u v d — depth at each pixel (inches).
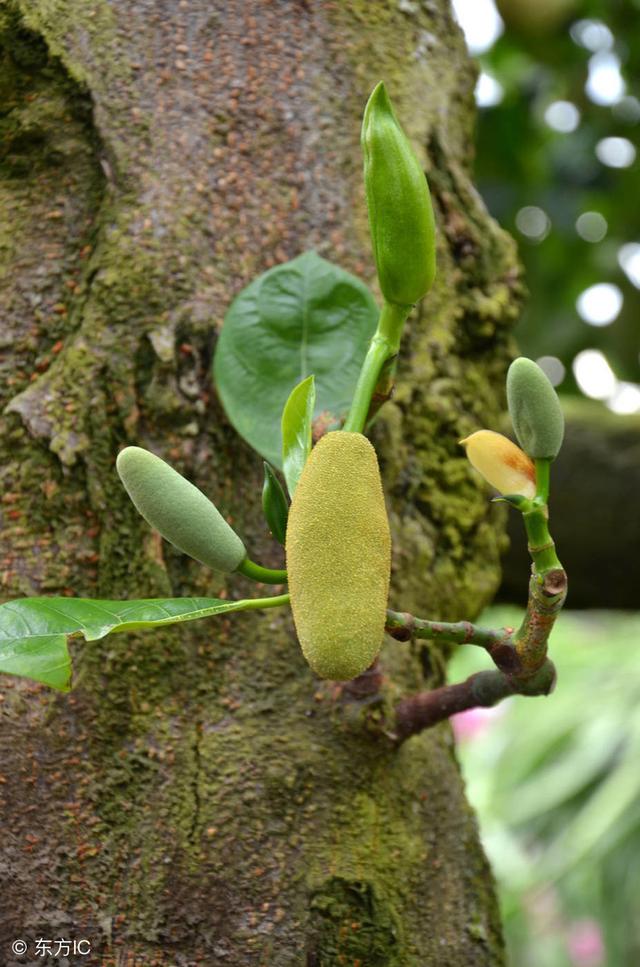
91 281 28.0
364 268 29.1
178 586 27.4
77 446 27.4
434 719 27.0
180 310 27.8
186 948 26.1
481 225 30.7
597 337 68.7
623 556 49.4
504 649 24.5
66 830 26.5
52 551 27.4
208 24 29.3
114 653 26.9
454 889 28.0
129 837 26.5
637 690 74.9
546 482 23.5
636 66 66.7
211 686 27.1
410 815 27.6
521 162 67.2
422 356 29.6
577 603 52.2
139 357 27.7
